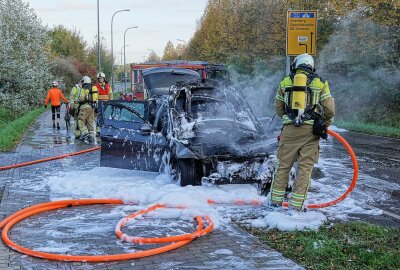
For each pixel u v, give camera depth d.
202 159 6.73
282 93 5.75
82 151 10.98
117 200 6.46
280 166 5.86
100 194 6.85
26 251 4.52
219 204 6.34
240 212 5.98
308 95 5.53
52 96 17.08
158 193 6.42
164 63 20.64
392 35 19.88
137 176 7.93
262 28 28.27
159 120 8.25
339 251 4.53
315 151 5.65
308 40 10.64
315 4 22.47
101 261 4.34
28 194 6.95
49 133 15.57
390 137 15.39
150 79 15.42
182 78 15.54
